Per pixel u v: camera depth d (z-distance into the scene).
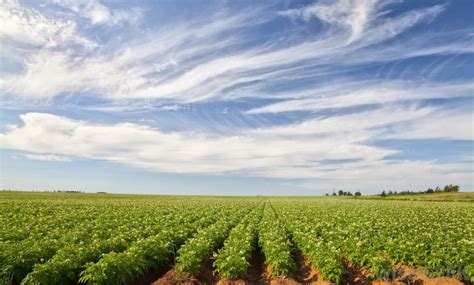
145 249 16.77
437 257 15.55
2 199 60.78
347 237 20.81
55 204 49.34
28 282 13.20
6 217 30.75
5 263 14.20
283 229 25.53
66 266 13.77
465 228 26.84
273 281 15.39
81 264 14.99
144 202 68.38
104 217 32.53
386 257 16.66
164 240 19.08
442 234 21.36
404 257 16.58
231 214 39.62
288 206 58.72
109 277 13.14
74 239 19.31
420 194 136.88
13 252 15.01
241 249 17.66
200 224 28.61
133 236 20.91
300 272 17.39
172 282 14.75
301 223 28.31
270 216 36.16
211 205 58.41
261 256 21.28
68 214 33.91
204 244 17.62
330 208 51.44
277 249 17.12
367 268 16.08
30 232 22.12
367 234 21.22
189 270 15.26
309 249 18.53
